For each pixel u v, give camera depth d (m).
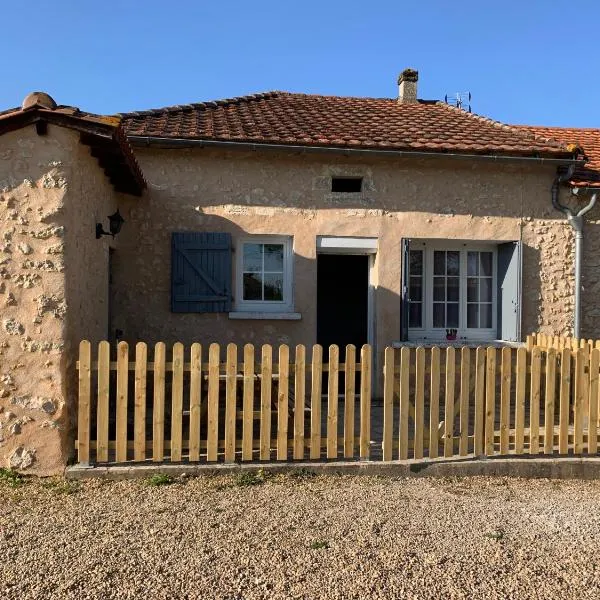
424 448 6.03
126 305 8.45
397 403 8.69
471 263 9.68
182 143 8.23
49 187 5.34
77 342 5.71
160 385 5.41
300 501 4.86
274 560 3.78
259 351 8.69
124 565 3.67
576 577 3.67
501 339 9.46
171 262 8.48
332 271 11.77
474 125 10.57
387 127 9.88
